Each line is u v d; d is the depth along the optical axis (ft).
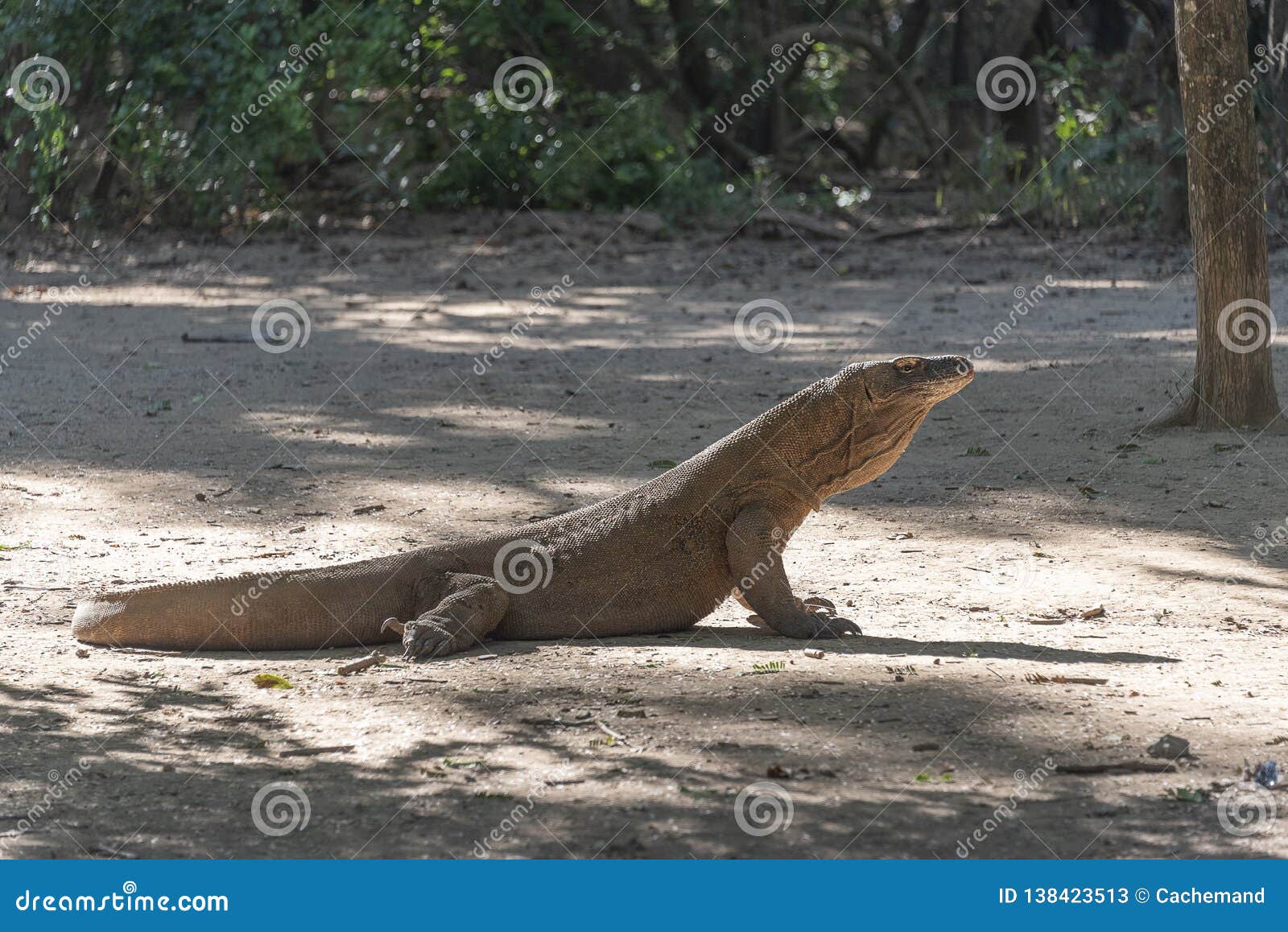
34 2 86.63
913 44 136.98
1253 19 91.86
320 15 94.07
